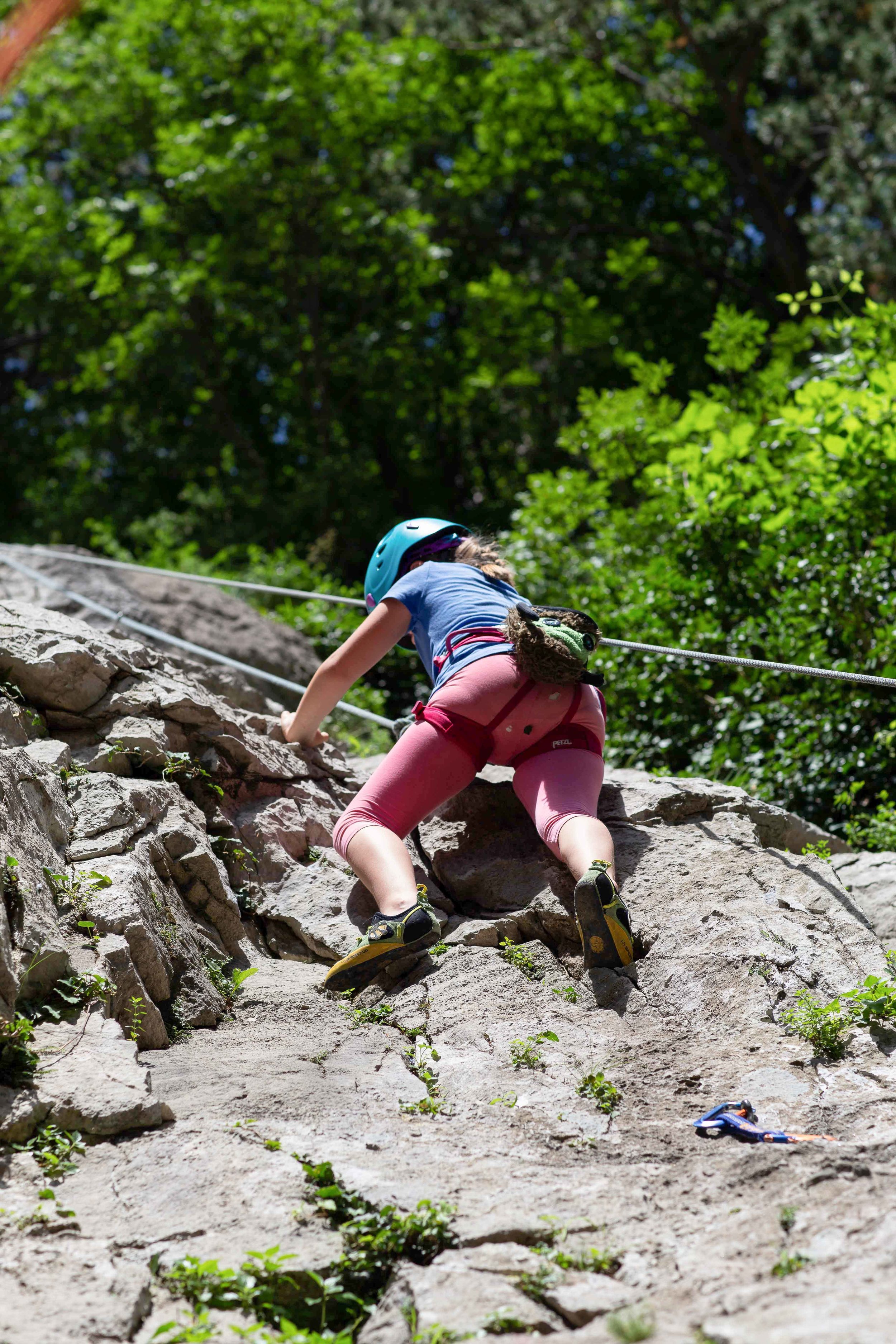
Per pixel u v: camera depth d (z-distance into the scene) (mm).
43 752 3875
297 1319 2139
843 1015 3068
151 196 18953
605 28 17891
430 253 18516
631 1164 2518
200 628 8562
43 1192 2348
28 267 21016
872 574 6559
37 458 23938
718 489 7195
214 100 18922
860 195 13914
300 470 21125
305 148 18719
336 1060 3064
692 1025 3170
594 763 3873
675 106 18312
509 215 22500
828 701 6480
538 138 21656
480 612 4035
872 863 4305
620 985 3355
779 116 14867
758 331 9562
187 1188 2400
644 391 10055
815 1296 1868
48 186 20922
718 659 4168
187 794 4281
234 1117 2709
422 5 18031
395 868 3600
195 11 18672
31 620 4664
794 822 4496
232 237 18141
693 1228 2221
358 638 4387
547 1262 2123
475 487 23281
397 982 3561
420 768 3756
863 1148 2414
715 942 3449
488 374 19500
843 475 6836
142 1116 2627
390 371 20047
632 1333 1839
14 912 2994
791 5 14781
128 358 19266
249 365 21781
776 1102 2760
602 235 22500
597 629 3936
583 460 13328
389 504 19719
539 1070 2971
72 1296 2049
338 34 19141
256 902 4051
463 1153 2576
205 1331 1993
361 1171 2459
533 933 3729
